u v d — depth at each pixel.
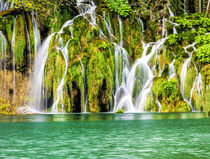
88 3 37.12
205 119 21.34
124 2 35.44
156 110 29.70
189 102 30.33
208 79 29.41
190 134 14.29
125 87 31.66
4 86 31.69
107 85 29.88
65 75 30.09
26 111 29.94
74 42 31.00
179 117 22.84
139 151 10.62
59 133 14.67
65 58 30.69
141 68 32.56
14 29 32.22
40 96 30.98
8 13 32.41
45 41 33.16
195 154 10.16
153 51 32.97
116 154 10.18
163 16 36.91
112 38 34.38
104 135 14.05
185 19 35.66
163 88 29.58
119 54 32.12
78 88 29.70
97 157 9.79
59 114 27.16
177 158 9.63
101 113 28.09
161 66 31.95
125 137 13.41
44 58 32.03
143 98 30.66
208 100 24.31
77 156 9.92
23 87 31.81
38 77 31.56
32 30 32.88
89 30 32.41
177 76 31.05
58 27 33.78
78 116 24.47
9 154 10.24
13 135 14.05
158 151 10.62
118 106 30.58
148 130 15.72
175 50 33.19
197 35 34.75
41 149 10.99
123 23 35.16
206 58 30.22
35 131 15.34
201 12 39.06
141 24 35.88
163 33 35.50
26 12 32.97
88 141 12.50
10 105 28.41
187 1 39.53
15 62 32.03
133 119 21.42
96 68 29.73
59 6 34.38
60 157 9.81
